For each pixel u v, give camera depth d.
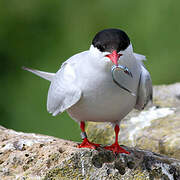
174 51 18.09
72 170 7.50
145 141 10.67
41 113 17.53
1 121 18.09
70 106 8.12
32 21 20.27
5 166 7.55
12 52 19.95
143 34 18.56
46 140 8.16
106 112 8.09
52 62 19.52
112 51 7.47
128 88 7.89
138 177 7.80
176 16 18.28
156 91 13.15
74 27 19.89
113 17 19.36
